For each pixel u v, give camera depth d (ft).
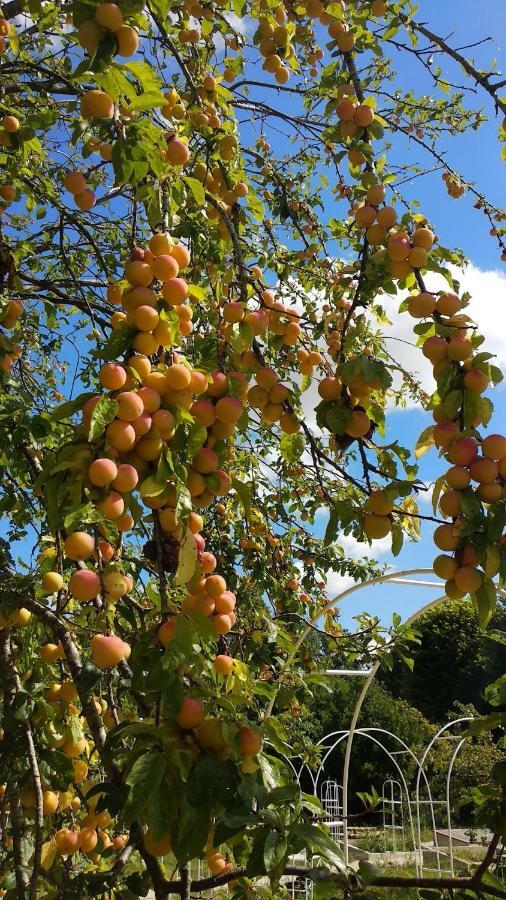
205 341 6.12
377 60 12.96
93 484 4.17
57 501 4.29
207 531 13.61
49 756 6.70
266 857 3.90
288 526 15.84
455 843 37.37
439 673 66.13
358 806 48.01
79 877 5.97
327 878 4.75
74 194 7.43
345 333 6.88
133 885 6.46
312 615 16.07
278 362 8.82
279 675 11.57
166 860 13.55
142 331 4.76
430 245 5.71
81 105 5.20
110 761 5.01
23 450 8.13
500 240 12.35
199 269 9.32
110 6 4.53
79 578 4.25
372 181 6.24
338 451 6.06
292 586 14.79
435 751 44.73
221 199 8.84
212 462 4.92
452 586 4.84
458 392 5.03
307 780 44.37
